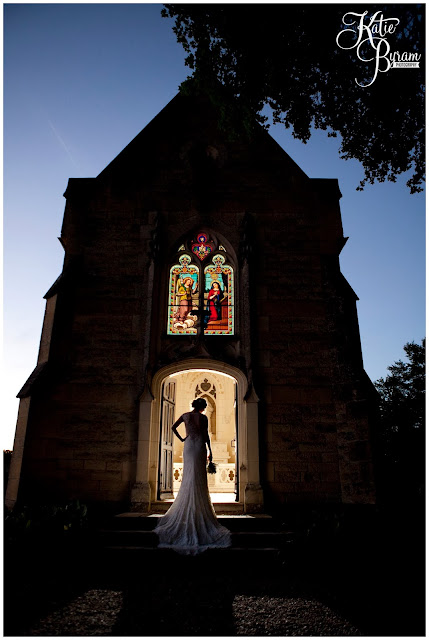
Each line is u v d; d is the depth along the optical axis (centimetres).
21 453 765
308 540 554
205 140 1059
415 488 748
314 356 878
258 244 968
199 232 1001
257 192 1013
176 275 963
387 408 1967
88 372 857
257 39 675
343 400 826
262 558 571
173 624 367
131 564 565
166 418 884
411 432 1786
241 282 928
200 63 736
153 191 1013
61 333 874
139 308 912
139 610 401
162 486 828
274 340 888
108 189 1015
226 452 1416
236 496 799
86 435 812
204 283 941
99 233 974
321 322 905
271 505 766
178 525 587
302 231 981
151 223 985
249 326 881
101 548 580
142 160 1046
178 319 925
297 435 817
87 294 920
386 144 782
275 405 838
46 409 812
